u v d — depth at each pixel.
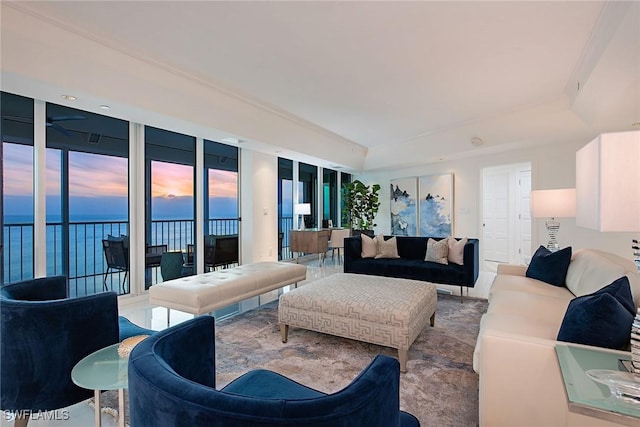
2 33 2.22
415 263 4.68
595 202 1.21
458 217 6.81
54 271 3.65
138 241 4.23
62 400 1.67
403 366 2.40
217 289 3.16
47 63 2.48
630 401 1.17
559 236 5.22
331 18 2.44
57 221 3.65
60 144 3.62
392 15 2.41
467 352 2.68
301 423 0.71
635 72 2.70
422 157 6.57
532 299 2.52
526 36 2.71
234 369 2.41
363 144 6.88
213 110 3.89
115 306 1.88
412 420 1.22
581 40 2.77
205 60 3.08
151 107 3.29
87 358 1.66
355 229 7.97
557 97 4.18
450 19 2.46
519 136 5.05
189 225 5.20
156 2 2.23
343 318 2.66
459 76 3.51
